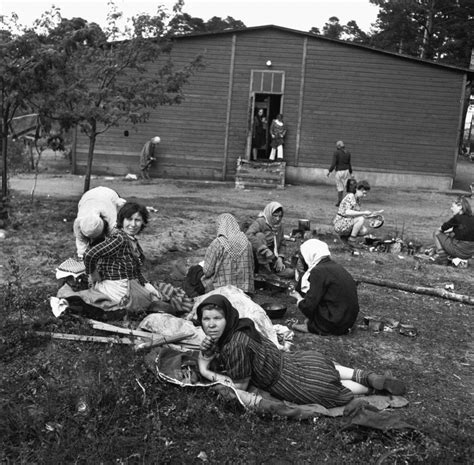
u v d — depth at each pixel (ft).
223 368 14.78
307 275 20.65
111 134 71.61
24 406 13.52
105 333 17.71
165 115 71.36
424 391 16.30
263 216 26.32
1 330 17.35
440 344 20.15
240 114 71.05
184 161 72.28
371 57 68.95
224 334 14.15
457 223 32.24
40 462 11.63
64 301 18.48
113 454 12.05
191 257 30.09
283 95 70.44
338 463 12.21
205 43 69.36
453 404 15.62
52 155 93.04
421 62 68.28
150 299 19.25
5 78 33.83
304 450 12.67
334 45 69.15
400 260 32.99
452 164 70.38
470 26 134.72
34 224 34.65
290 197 60.54
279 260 25.35
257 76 70.18
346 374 15.37
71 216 38.06
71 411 13.42
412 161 70.69
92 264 18.85
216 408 13.74
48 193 53.31
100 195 25.54
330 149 71.20
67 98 38.11
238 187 65.72
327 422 13.74
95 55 42.50
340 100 70.18
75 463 11.73
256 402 13.74
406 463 12.37
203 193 60.29
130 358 15.93
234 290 19.04
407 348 19.49
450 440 13.48
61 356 16.20
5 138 37.14
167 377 14.53
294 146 71.41
